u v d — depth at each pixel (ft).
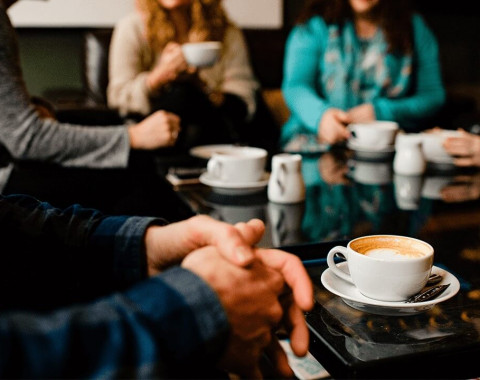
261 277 1.55
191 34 8.25
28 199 2.31
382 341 1.84
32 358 1.03
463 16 11.70
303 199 3.62
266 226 3.06
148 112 7.11
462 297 2.16
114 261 2.10
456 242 2.76
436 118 8.76
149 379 1.09
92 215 2.27
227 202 3.63
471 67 12.05
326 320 2.00
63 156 4.71
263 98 8.70
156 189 5.08
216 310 1.32
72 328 1.09
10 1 4.56
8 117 4.51
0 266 2.07
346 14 7.50
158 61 8.10
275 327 1.83
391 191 3.87
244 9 10.09
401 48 7.50
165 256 2.02
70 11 9.65
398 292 1.99
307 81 7.48
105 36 8.57
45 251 2.12
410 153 4.37
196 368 1.29
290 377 1.79
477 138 4.82
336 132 5.65
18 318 1.11
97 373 1.06
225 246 1.56
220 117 7.40
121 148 4.84
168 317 1.24
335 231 2.96
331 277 2.24
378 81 7.54
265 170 4.56
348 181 4.19
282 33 10.34
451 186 4.03
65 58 9.87
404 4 7.49
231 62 8.46
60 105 7.43
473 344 1.81
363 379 1.70
